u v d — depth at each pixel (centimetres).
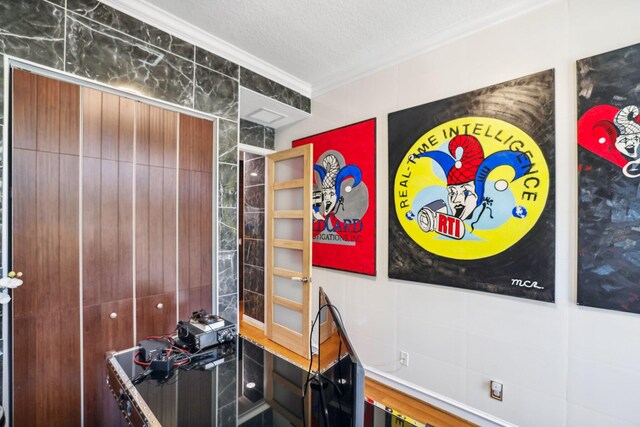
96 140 162
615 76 142
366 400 116
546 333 162
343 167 262
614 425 142
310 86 286
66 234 151
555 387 159
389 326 229
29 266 140
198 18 188
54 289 147
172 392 116
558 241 158
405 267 218
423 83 211
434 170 203
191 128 204
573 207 154
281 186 281
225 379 126
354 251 252
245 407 108
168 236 191
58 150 149
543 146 162
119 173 170
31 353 141
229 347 153
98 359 161
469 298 189
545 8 162
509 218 173
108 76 165
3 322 133
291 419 101
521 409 169
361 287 248
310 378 129
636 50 137
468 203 188
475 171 185
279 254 291
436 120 202
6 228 134
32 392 141
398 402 209
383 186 233
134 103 177
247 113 289
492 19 179
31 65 141
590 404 149
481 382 184
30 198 141
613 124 142
